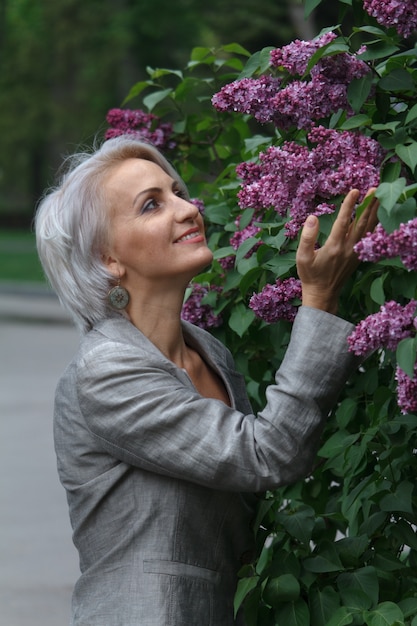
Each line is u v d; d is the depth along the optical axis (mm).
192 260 2588
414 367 2324
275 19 30953
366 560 2945
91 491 2521
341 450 3205
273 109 2713
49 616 6074
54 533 7547
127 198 2584
